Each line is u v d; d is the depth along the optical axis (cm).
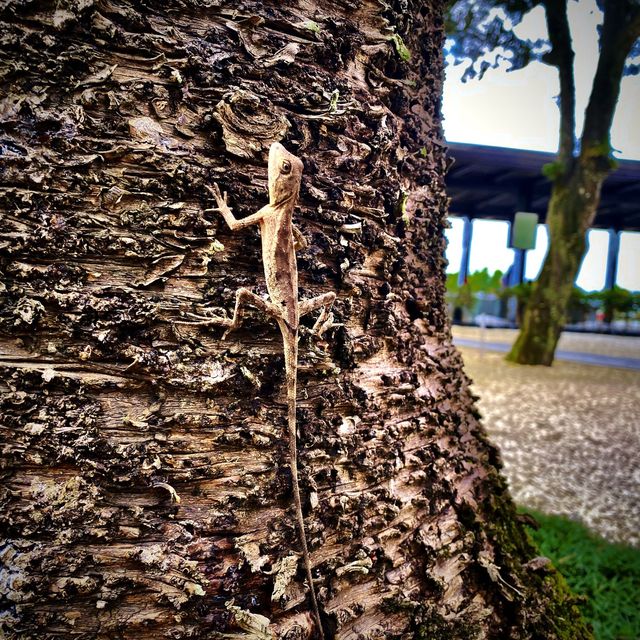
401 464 34
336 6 32
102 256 28
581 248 205
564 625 39
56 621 27
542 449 109
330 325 32
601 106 189
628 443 115
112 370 28
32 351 27
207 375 29
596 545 67
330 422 32
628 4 177
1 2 27
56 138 27
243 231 30
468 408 44
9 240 27
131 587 27
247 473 29
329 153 32
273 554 29
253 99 30
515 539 43
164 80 28
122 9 28
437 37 41
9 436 27
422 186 39
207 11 29
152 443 28
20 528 27
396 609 32
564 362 236
